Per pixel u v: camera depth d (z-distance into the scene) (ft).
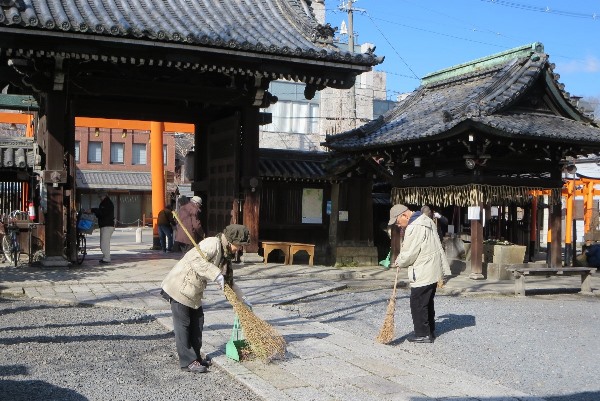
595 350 25.82
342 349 23.82
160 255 60.34
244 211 52.60
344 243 59.21
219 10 53.93
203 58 46.09
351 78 51.03
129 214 175.32
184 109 58.90
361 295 38.93
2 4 40.29
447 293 41.65
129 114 56.95
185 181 167.73
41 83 45.47
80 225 50.11
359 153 56.90
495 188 48.70
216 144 57.77
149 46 43.39
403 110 61.67
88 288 37.52
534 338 27.73
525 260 66.59
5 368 20.92
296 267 50.55
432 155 53.47
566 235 63.93
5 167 60.18
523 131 44.96
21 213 56.59
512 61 52.54
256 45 45.52
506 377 21.49
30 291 36.06
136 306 31.99
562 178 59.21
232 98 52.01
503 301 38.45
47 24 39.81
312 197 60.23
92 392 18.66
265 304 34.14
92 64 47.75
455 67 60.85
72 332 26.40
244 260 51.93
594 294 41.96
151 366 21.66
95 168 172.14
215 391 18.99
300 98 142.72
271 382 19.39
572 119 52.60
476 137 45.83
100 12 45.09
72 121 47.16
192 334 21.35
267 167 57.57
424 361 22.40
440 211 65.46
